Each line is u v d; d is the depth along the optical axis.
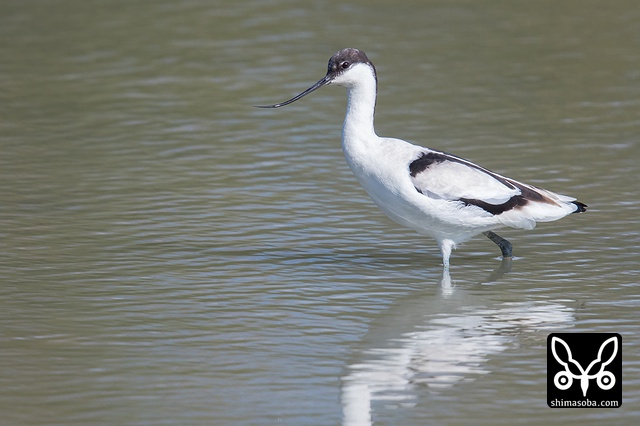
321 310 12.16
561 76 22.34
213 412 9.71
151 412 9.70
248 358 10.87
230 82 22.30
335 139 19.12
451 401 9.95
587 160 17.53
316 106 21.12
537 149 18.12
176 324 11.70
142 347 11.09
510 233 14.77
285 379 10.39
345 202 16.00
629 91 21.34
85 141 18.92
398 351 11.06
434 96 21.20
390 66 23.05
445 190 12.73
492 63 23.25
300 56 23.83
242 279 13.05
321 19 26.81
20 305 12.12
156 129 19.61
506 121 19.70
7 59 23.91
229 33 25.73
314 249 14.16
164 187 16.56
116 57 24.08
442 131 19.12
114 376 10.43
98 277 13.02
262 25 26.31
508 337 11.41
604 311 12.01
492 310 12.15
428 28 25.91
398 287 12.90
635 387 10.21
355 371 10.58
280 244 14.30
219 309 12.12
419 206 12.78
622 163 17.36
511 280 13.09
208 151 18.39
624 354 10.88
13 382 10.27
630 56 23.50
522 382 10.35
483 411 9.74
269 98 21.36
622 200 15.70
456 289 12.82
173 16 27.25
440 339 11.37
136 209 15.55
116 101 21.22
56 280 12.90
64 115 20.39
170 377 10.41
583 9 27.30
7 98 21.36
